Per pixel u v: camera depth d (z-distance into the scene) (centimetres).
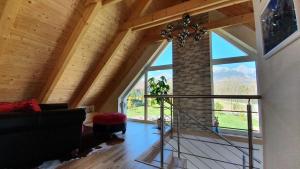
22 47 335
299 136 117
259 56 203
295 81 121
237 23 421
